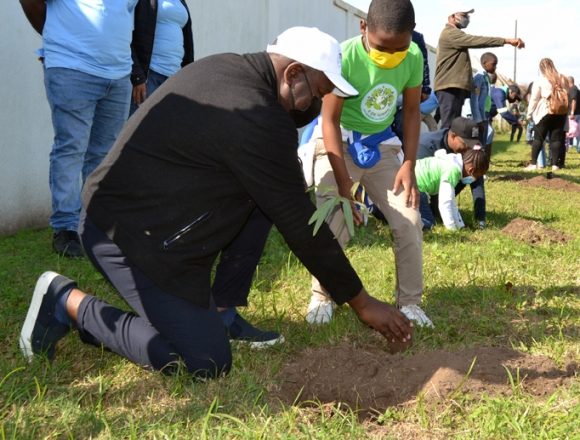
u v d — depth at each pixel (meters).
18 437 2.14
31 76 5.68
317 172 3.54
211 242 2.57
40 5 4.46
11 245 4.90
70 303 2.75
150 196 2.51
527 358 2.83
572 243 5.43
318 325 3.34
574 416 2.33
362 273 4.31
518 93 21.42
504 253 4.95
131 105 5.36
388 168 3.45
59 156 4.52
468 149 6.23
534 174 11.28
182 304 2.59
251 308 3.62
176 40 5.43
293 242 2.56
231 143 2.40
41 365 2.70
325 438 2.19
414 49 3.32
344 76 3.23
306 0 11.08
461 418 2.39
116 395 2.53
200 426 2.29
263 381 2.68
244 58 2.52
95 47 4.39
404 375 2.66
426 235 5.73
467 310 3.67
